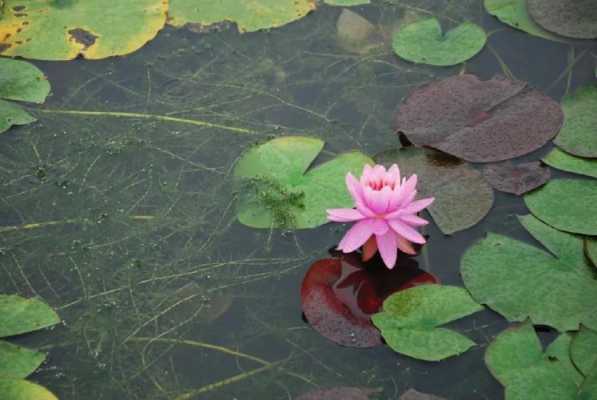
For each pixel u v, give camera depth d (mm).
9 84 2367
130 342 2104
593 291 2090
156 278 2160
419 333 2066
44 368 2082
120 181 2264
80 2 2471
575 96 2297
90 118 2344
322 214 2184
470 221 2168
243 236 2189
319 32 2453
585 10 2424
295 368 2066
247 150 2281
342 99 2350
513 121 2266
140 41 2422
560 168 2219
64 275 2172
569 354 2031
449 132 2260
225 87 2379
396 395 2037
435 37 2412
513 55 2387
